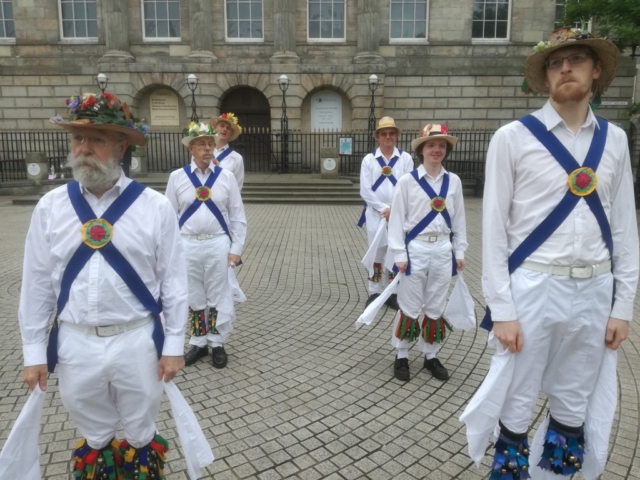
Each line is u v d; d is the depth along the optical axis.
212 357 4.44
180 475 2.92
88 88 21.47
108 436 2.36
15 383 4.00
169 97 21.70
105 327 2.19
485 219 2.37
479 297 6.45
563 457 2.45
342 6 21.48
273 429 3.41
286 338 5.05
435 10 21.31
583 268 2.24
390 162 6.00
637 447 3.17
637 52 20.67
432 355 4.25
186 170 4.34
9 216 13.42
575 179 2.19
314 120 22.00
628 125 21.27
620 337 2.33
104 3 20.70
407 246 4.18
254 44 21.48
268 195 16.67
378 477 2.93
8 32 21.81
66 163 2.31
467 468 3.02
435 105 21.75
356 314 5.79
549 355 2.39
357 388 4.00
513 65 21.27
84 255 2.14
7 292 6.55
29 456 2.28
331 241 10.17
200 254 4.29
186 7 21.25
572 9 13.17
